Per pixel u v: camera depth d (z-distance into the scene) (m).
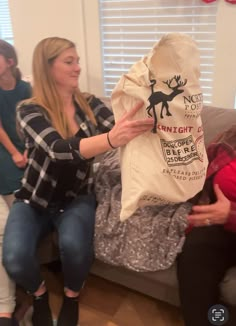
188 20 2.03
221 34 1.95
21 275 1.42
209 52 2.04
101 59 2.33
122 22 2.21
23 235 1.46
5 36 2.78
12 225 1.50
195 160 1.21
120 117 1.25
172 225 1.42
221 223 1.29
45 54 1.49
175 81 1.11
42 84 1.52
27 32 2.53
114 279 1.64
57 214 1.61
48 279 1.89
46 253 1.61
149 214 1.48
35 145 1.46
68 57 1.49
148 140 1.20
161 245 1.42
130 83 1.17
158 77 1.12
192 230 1.42
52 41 1.50
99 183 1.71
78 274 1.47
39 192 1.55
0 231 1.54
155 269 1.41
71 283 1.49
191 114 1.15
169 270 1.40
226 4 1.88
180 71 1.11
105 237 1.50
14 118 2.00
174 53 1.09
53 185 1.54
